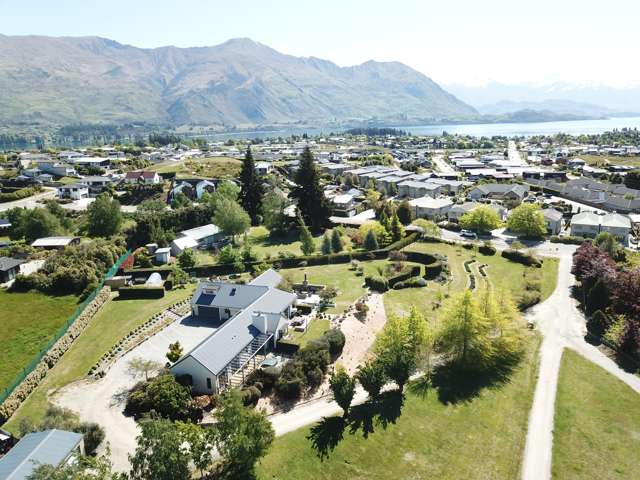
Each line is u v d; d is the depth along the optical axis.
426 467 47.78
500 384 62.53
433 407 57.16
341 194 174.25
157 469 38.81
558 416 55.91
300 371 59.97
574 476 46.97
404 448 50.19
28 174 197.88
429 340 64.12
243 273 100.00
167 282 91.38
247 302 76.25
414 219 150.50
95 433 48.50
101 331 74.19
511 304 71.44
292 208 147.88
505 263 107.50
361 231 119.44
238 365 61.97
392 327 62.94
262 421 44.53
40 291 84.88
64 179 199.00
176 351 64.12
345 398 52.84
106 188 178.00
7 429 51.00
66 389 59.12
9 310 77.94
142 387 56.97
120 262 99.19
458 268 103.81
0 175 193.00
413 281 92.50
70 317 74.94
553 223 131.50
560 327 77.75
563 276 99.75
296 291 90.25
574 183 191.50
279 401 57.72
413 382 62.56
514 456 49.72
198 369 57.88
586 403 58.12
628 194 170.38
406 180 198.25
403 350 61.03
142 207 146.00
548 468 48.06
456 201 166.75
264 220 130.75
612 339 70.62
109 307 83.31
